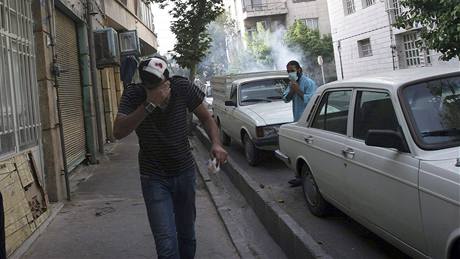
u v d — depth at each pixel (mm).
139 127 3750
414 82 4359
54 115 7395
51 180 7195
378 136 3975
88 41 11562
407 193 3789
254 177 8695
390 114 4320
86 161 10906
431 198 3473
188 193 3928
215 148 3904
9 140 5906
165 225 3674
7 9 6125
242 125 9859
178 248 3881
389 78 4707
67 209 7035
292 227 4891
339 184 5109
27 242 5504
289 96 7984
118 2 16375
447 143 3820
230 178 8734
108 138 14781
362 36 25594
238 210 6797
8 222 5215
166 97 3541
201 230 6031
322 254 4137
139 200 7414
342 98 5344
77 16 10602
